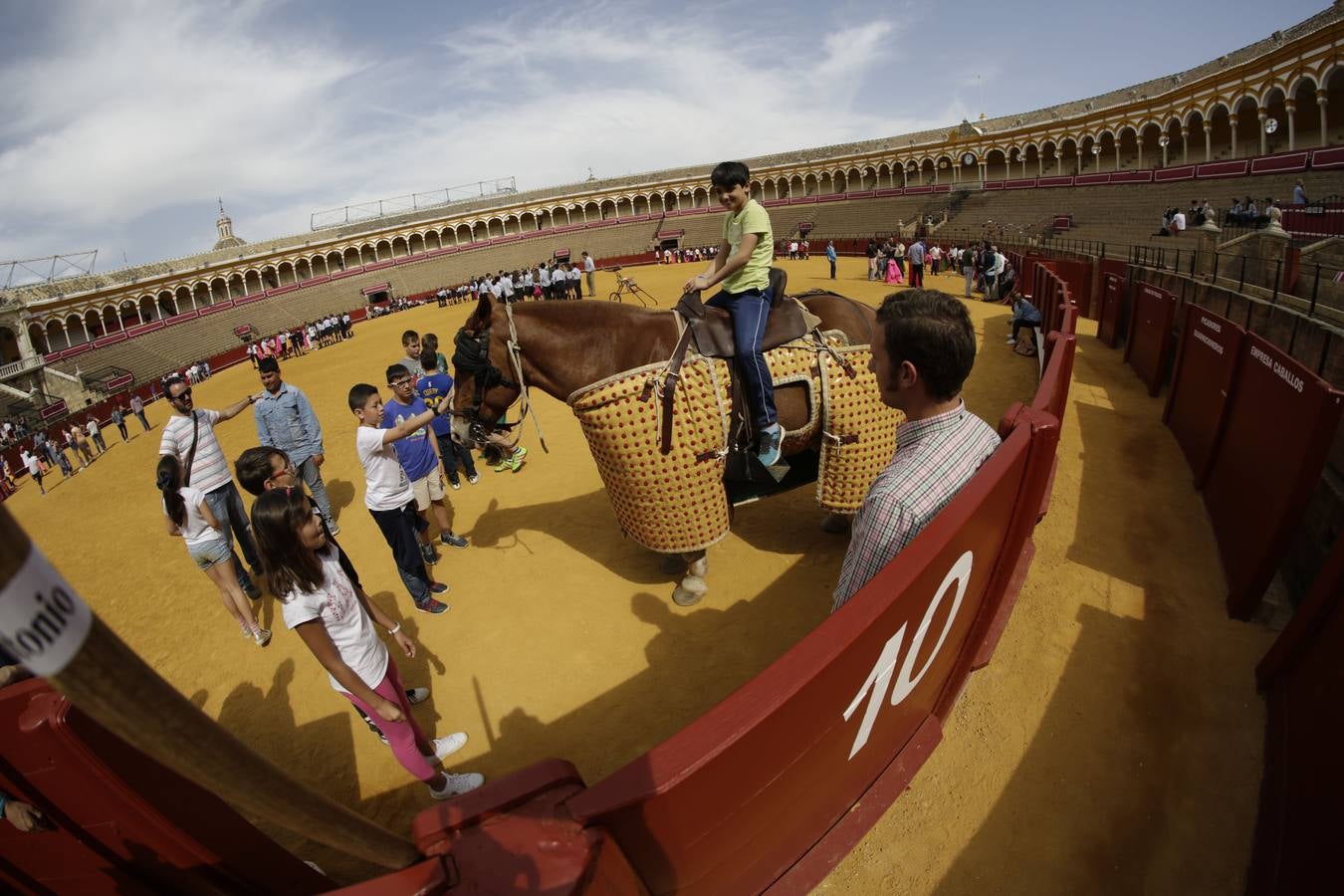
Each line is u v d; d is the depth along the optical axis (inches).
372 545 269.9
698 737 56.6
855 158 2172.7
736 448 164.2
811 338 165.3
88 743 86.0
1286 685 116.1
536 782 53.6
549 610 198.4
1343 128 1163.9
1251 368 186.4
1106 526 199.0
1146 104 1441.9
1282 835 92.9
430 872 48.5
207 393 1006.4
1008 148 1812.3
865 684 74.4
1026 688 136.1
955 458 80.0
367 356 965.2
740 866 72.1
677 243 2298.2
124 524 413.7
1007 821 108.5
